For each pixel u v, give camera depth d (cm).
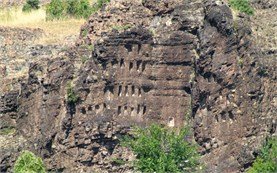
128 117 9956
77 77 9881
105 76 9894
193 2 10100
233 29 9819
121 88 9956
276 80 10156
